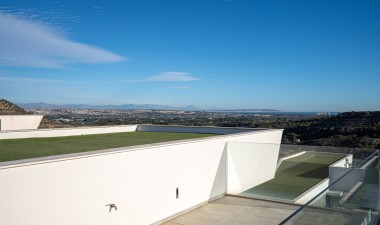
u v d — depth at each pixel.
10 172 4.41
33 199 4.68
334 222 4.77
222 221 7.44
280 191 9.36
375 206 6.74
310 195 9.01
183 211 7.91
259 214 7.99
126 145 8.58
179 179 7.75
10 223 4.40
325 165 9.30
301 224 3.79
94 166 5.64
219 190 9.45
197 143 8.41
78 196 5.35
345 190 5.36
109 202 5.92
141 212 6.64
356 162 8.92
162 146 7.21
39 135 10.62
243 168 9.73
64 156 5.21
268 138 12.01
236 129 13.00
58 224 5.02
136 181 6.52
